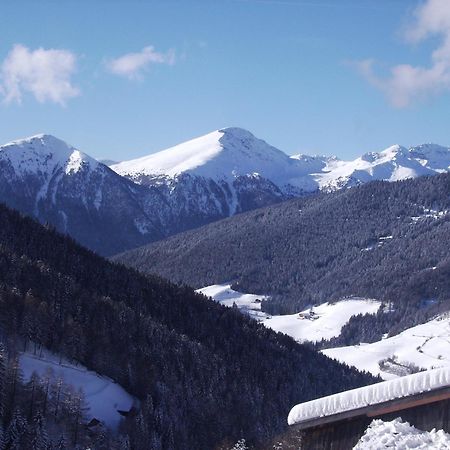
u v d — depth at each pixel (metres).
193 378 142.00
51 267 174.00
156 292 193.75
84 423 113.12
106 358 140.38
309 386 167.75
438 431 19.42
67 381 129.50
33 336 136.12
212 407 130.50
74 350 138.38
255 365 162.25
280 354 179.12
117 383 138.25
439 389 19.48
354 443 21.28
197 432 125.06
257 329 194.75
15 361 110.31
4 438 97.31
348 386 181.12
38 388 109.88
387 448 19.31
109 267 199.62
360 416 21.27
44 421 101.12
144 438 114.38
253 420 133.00
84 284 178.50
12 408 104.12
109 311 158.38
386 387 20.58
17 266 159.00
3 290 139.75
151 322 163.25
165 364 143.75
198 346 158.62
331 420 21.50
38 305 140.25
